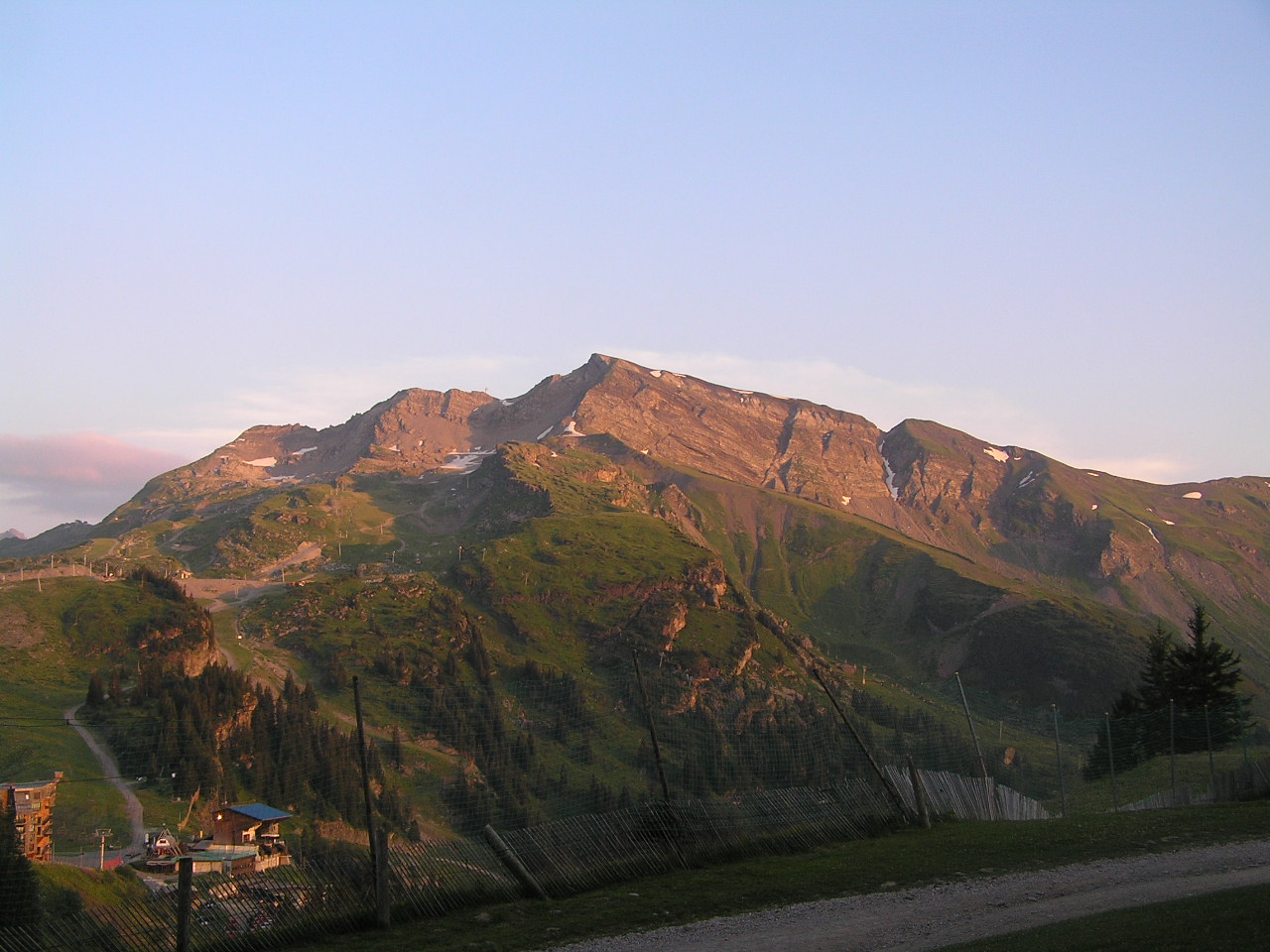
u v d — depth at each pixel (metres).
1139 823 41.53
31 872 34.50
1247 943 22.22
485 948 27.86
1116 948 22.95
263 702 137.00
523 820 79.00
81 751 84.62
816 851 38.72
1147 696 90.81
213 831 57.31
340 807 68.69
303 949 27.98
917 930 27.66
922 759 68.44
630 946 27.67
